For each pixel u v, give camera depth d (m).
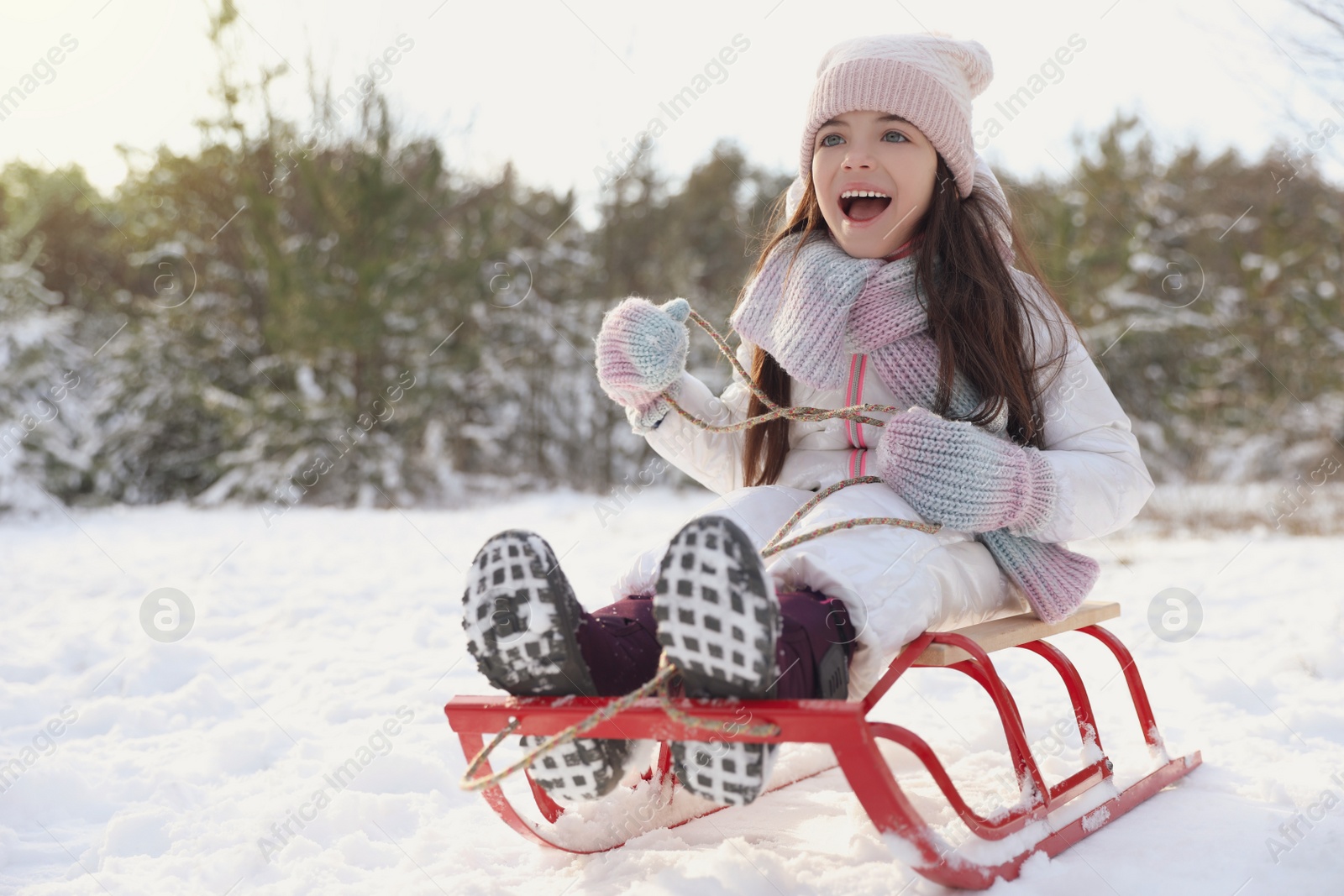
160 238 13.01
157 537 8.44
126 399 12.66
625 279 13.99
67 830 2.22
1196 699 3.02
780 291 2.20
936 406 2.03
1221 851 1.76
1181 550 6.46
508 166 13.46
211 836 2.08
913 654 1.68
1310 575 5.01
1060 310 2.16
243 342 12.59
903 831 1.46
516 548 1.51
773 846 1.90
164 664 3.52
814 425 2.21
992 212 2.21
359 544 7.38
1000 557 1.98
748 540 1.40
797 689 1.52
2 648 3.88
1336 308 10.97
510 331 13.75
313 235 12.42
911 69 2.08
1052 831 1.76
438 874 1.85
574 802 1.89
